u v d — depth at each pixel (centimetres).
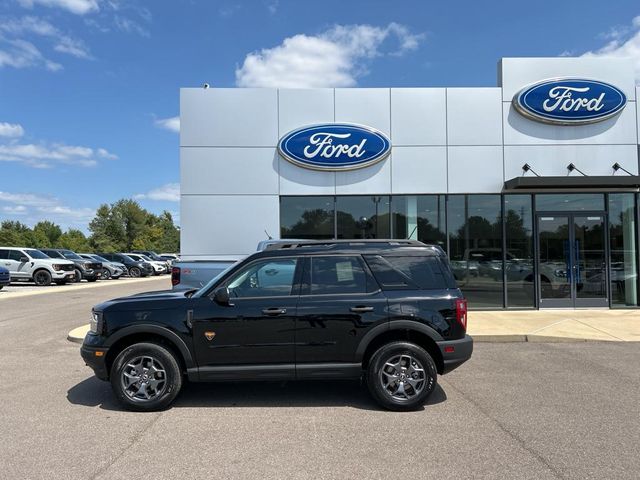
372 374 540
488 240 1296
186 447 436
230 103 1270
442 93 1291
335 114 1277
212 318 542
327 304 547
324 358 545
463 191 1284
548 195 1305
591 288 1299
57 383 655
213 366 543
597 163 1295
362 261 569
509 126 1294
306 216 1279
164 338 558
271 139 1273
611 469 387
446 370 552
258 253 574
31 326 1144
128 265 3688
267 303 548
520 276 1298
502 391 611
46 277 2464
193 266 915
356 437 460
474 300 1285
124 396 537
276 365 545
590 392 605
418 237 1289
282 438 458
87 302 1683
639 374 695
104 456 416
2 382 661
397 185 1282
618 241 1309
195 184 1259
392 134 1284
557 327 1027
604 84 1280
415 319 545
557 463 399
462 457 412
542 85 1279
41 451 427
